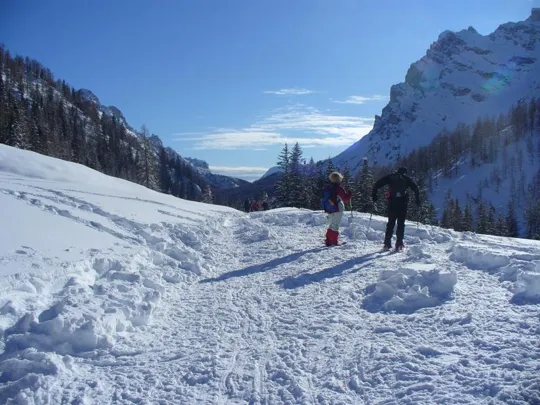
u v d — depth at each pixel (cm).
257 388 428
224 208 2500
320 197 4962
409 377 414
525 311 530
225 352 512
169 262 933
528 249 870
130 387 431
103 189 1814
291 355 495
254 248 1180
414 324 543
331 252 1034
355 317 596
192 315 649
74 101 15550
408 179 1002
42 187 1420
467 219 8088
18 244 710
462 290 642
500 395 359
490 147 17800
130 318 595
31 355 455
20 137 6306
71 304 562
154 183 7031
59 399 402
